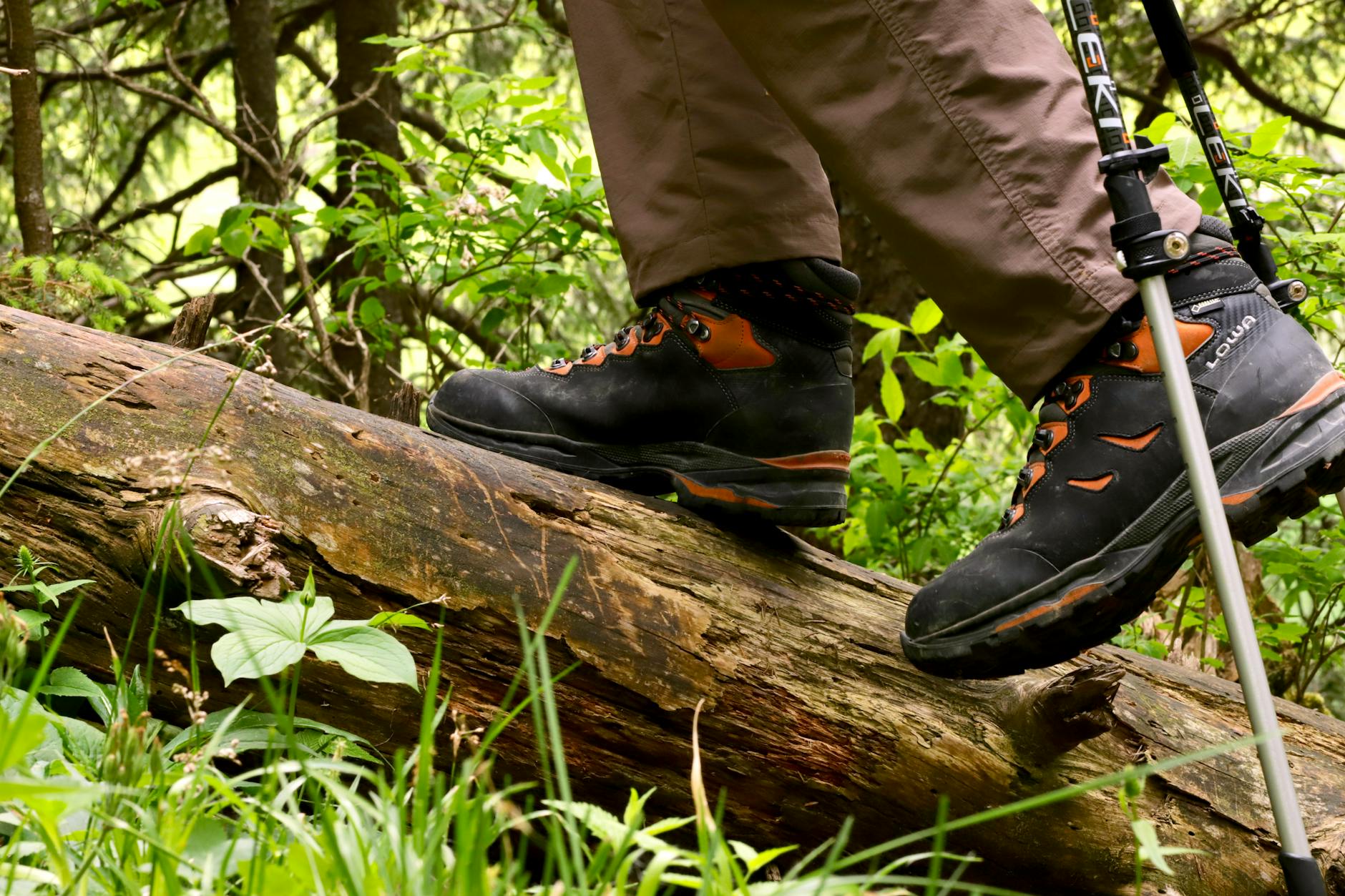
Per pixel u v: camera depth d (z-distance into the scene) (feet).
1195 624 8.25
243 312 15.35
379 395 12.89
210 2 17.08
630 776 4.70
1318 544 9.82
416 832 2.78
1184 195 4.35
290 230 9.52
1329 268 7.21
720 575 5.04
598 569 4.78
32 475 4.12
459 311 15.64
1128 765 5.25
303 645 3.62
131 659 4.22
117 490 4.14
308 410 4.59
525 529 4.75
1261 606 9.11
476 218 8.61
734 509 5.16
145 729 2.86
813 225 5.06
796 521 5.17
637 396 5.25
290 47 17.54
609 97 5.24
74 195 16.87
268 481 4.32
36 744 2.63
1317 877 3.57
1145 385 4.26
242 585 3.88
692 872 4.65
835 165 4.42
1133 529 4.25
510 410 5.37
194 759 3.19
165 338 15.62
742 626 4.93
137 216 15.19
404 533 4.48
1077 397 4.37
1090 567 4.28
